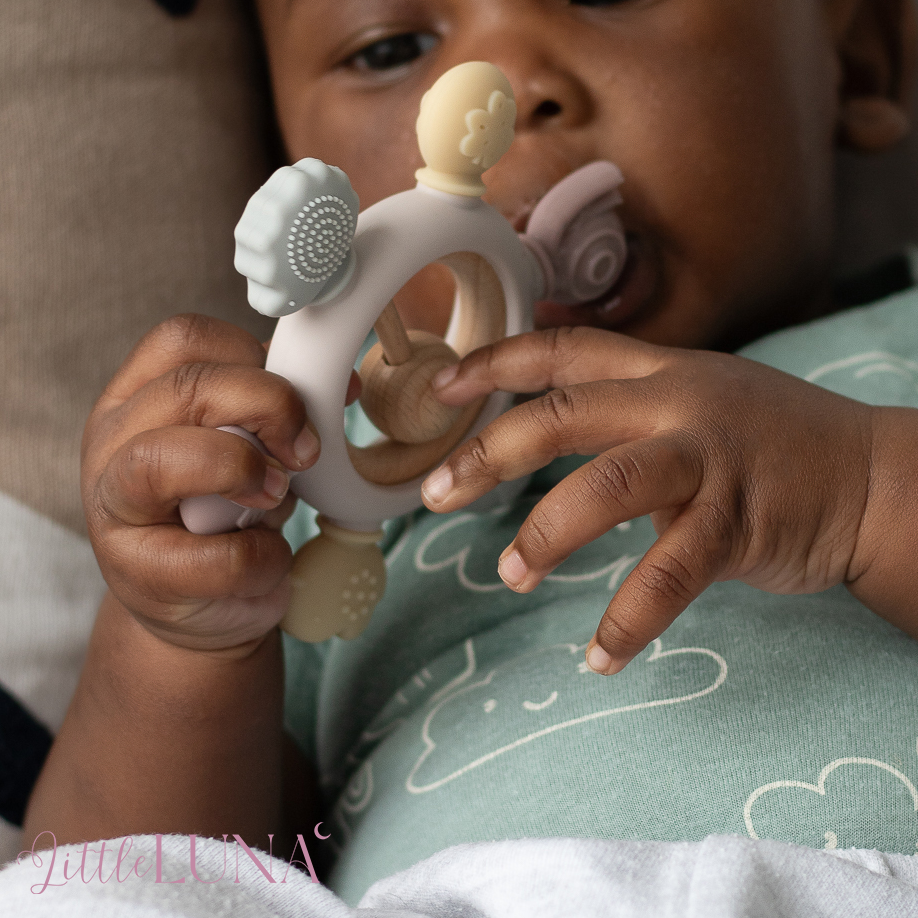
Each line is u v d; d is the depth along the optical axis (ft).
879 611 1.69
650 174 2.21
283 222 1.24
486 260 1.67
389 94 2.41
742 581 1.76
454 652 2.11
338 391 1.45
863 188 3.68
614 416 1.54
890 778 1.51
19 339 2.48
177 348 1.61
